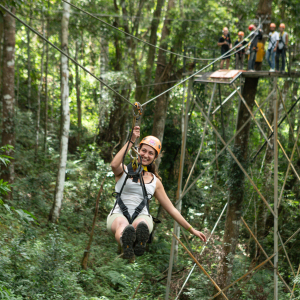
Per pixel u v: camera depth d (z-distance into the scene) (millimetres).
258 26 11297
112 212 3705
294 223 14852
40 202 15156
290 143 17719
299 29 16641
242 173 11289
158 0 17250
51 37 25047
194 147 17375
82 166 19250
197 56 16141
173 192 17438
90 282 11148
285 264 13703
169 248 15969
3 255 8883
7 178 13922
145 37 20203
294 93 18547
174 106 18938
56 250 9633
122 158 3719
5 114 14445
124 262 13539
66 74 14211
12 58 14523
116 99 20078
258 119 18938
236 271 12000
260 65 11719
